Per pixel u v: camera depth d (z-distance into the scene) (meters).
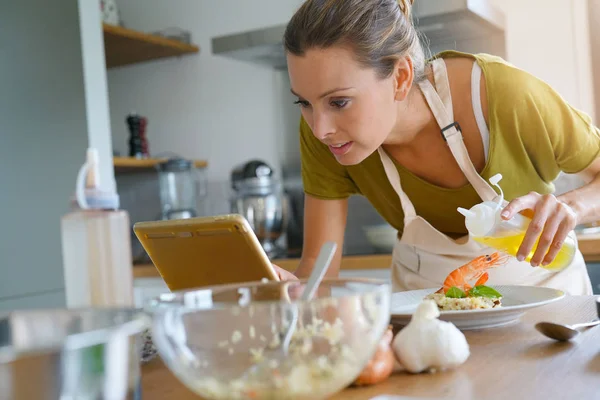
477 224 1.21
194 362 0.58
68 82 2.89
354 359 0.57
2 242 2.77
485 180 1.56
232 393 0.56
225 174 3.71
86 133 2.88
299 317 0.58
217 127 3.72
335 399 0.70
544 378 0.72
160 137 3.87
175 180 3.57
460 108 1.53
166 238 1.10
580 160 1.54
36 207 2.90
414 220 1.67
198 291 0.69
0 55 2.83
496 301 1.20
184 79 3.79
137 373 0.58
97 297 0.71
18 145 2.87
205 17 3.71
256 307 0.57
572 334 0.87
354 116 1.27
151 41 3.41
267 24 3.55
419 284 1.73
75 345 0.49
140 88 3.92
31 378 0.47
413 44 1.43
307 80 1.25
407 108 1.50
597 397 0.65
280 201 3.32
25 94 2.90
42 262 2.91
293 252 3.32
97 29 2.99
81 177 0.73
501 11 3.10
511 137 1.52
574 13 3.01
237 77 3.65
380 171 1.68
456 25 2.94
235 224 1.00
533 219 1.18
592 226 2.77
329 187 1.75
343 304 0.58
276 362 0.57
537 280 1.57
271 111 3.58
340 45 1.22
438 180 1.63
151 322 0.60
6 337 0.62
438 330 0.76
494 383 0.72
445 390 0.70
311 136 1.71
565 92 3.05
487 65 1.52
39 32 2.92
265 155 3.61
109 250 0.72
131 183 3.91
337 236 1.78
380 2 1.28
